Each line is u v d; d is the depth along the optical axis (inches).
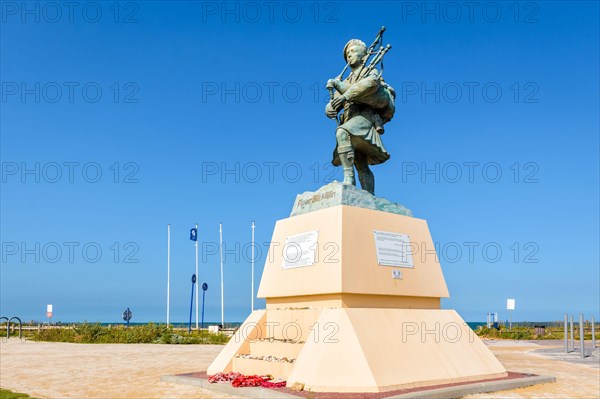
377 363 350.0
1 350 796.0
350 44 489.4
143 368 544.4
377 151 477.1
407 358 369.7
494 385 376.2
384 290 414.3
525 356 759.1
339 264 398.0
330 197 440.1
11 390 405.1
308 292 416.2
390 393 331.0
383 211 446.3
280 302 452.1
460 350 409.7
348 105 473.4
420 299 445.4
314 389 335.3
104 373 503.2
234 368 427.8
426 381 362.0
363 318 377.7
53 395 382.3
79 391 398.3
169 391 382.3
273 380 374.9
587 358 721.0
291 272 440.8
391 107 480.7
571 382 434.0
